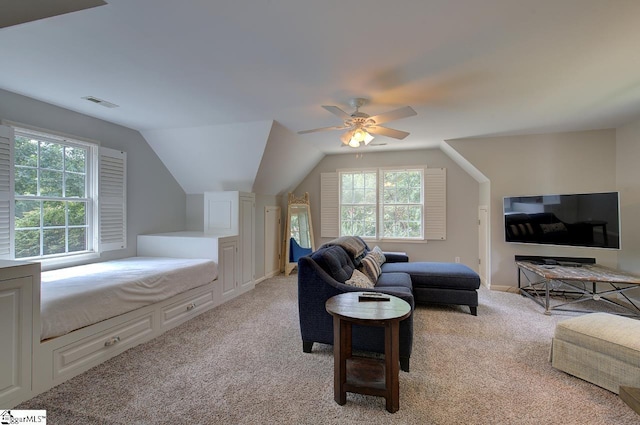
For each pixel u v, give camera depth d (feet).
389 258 14.75
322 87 8.30
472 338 8.80
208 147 13.10
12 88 8.41
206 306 11.20
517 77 7.63
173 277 9.59
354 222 17.94
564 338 6.92
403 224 17.20
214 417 5.45
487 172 14.01
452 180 16.30
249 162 13.29
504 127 12.27
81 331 6.94
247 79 7.80
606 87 8.24
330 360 7.55
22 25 5.37
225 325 9.84
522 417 5.46
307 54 6.53
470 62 6.84
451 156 15.90
